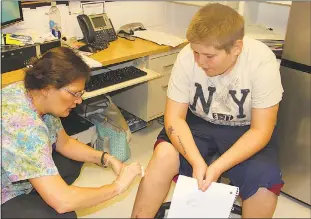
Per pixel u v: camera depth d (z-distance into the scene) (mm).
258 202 1287
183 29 2979
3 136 1175
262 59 1339
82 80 1245
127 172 1370
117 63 2188
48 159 1196
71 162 1569
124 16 2783
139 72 2152
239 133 1476
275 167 1319
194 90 1429
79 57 1259
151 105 2479
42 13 2268
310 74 1643
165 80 2469
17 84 1293
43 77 1181
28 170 1178
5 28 2072
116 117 2355
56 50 1236
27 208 1245
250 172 1311
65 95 1219
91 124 2242
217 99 1416
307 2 1561
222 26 1188
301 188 1835
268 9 2660
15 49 1768
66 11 2400
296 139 1789
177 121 1433
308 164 1780
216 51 1214
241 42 1251
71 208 1206
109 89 1956
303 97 1700
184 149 1355
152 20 2990
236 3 2633
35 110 1243
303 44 1628
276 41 2121
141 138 2473
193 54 1360
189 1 2805
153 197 1353
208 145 1472
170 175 1377
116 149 2145
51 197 1185
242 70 1349
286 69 1719
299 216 1717
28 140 1175
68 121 2230
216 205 1199
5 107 1203
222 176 1430
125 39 2473
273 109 1350
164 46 2340
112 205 1450
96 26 2355
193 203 1206
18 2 1920
